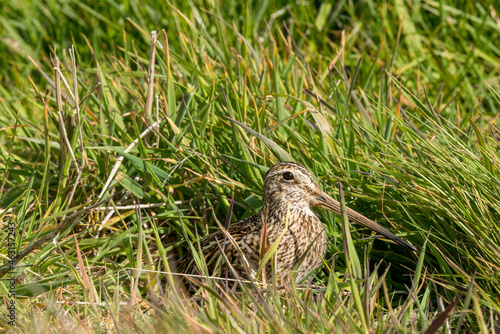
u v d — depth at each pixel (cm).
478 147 768
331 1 1341
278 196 757
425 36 1266
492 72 1197
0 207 882
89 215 841
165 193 854
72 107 1002
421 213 784
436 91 1163
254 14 1259
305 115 952
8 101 1176
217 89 970
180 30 1161
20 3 1364
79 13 1334
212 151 878
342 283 646
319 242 766
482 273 700
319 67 1056
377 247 811
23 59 1339
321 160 859
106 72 1071
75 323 613
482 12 1249
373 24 1295
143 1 1291
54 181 920
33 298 690
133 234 812
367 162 853
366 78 1088
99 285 710
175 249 853
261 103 949
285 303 639
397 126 891
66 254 763
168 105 905
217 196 872
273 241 739
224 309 577
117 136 950
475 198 735
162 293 621
